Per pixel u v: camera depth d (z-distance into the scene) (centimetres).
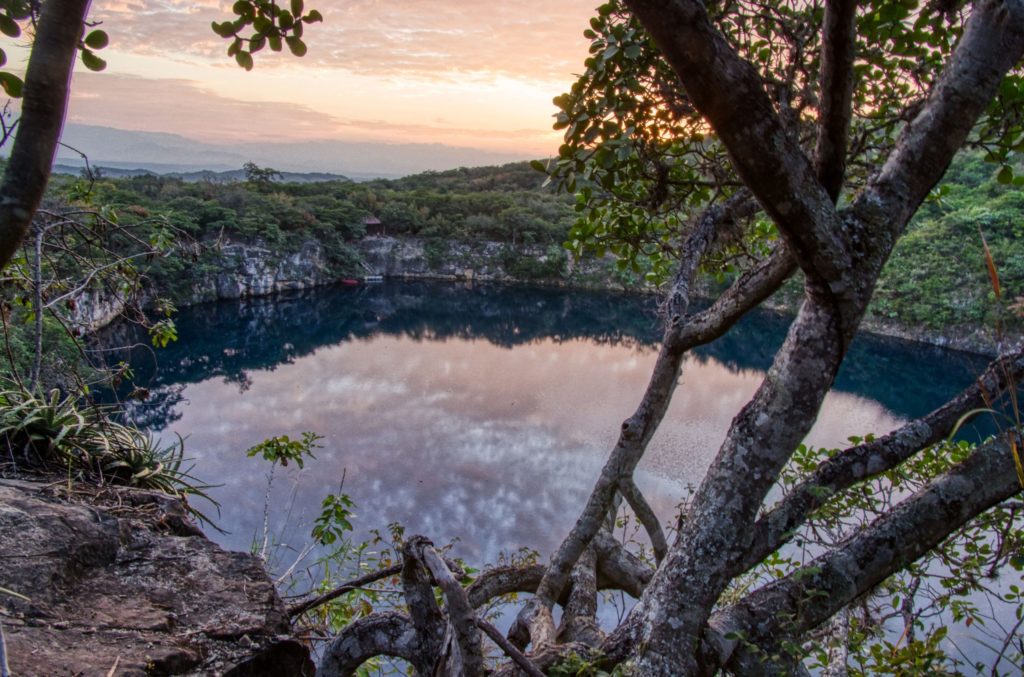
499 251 10131
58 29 93
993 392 213
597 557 337
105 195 5550
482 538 2233
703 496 204
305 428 3641
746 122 156
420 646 225
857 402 4056
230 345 5859
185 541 260
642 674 192
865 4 265
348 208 10112
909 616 296
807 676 210
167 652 194
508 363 5669
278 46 196
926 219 6088
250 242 8219
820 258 176
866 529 218
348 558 378
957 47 185
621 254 393
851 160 287
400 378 5084
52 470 304
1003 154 261
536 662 215
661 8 142
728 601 326
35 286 353
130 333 4688
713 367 4862
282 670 216
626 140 267
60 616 201
